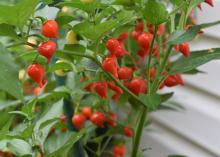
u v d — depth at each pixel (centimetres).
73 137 49
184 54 52
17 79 41
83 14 57
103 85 53
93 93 61
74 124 62
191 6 50
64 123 60
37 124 52
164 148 106
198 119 96
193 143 99
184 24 51
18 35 47
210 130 94
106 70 49
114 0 48
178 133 102
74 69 53
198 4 52
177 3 50
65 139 55
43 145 51
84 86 56
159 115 106
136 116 67
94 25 44
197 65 51
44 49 44
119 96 61
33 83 79
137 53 64
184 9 51
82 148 62
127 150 77
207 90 93
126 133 66
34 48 48
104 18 51
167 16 48
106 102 65
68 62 52
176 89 102
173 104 81
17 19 42
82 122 62
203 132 95
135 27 57
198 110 96
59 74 57
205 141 95
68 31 51
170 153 104
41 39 47
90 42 51
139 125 55
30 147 50
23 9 41
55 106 54
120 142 73
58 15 52
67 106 62
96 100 64
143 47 52
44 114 54
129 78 56
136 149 57
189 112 98
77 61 52
